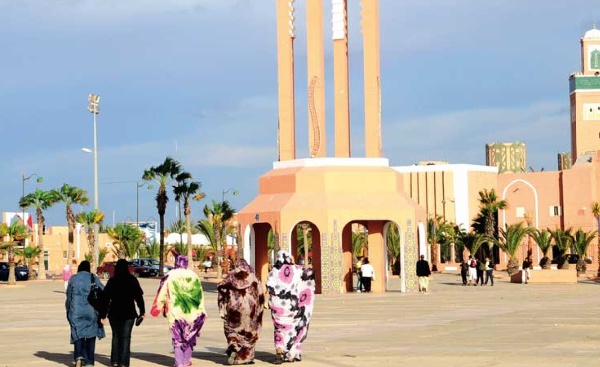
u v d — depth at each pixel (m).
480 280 60.72
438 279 66.00
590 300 37.53
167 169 75.19
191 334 16.70
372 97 45.16
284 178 44.69
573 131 136.88
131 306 16.77
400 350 19.00
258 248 46.62
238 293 17.09
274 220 43.62
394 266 80.69
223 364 17.27
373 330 24.03
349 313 30.52
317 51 44.97
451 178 127.56
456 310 31.67
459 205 127.31
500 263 100.12
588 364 16.38
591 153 113.88
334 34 45.84
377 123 45.12
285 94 45.97
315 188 43.66
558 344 19.88
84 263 17.05
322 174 43.66
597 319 26.88
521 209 106.75
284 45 46.03
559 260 76.75
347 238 46.34
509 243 72.62
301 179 43.97
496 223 90.31
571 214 104.50
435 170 128.50
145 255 101.81
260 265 46.66
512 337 21.56
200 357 18.45
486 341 20.69
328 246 42.75
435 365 16.42
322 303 36.34
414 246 44.06
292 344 17.17
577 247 76.75
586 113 134.88
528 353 18.19
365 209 43.25
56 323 29.03
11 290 56.03
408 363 16.77
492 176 130.25
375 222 45.62
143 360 18.20
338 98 45.59
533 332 22.78
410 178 129.75
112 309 16.69
